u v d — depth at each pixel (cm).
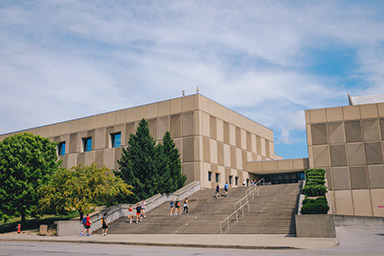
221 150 4591
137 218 2939
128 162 3619
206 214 2922
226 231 2394
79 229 2830
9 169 3375
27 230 3250
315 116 4306
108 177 3058
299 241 1748
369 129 4066
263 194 3369
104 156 4888
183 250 1478
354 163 4038
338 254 1233
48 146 3756
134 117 4766
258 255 1189
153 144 3762
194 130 4269
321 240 1792
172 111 4488
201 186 4106
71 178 2928
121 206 3234
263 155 5659
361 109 4147
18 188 3378
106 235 2602
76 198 2878
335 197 4016
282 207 2727
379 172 3919
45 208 3036
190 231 2520
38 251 1410
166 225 2750
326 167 4125
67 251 1414
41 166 3584
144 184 3538
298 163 4772
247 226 2423
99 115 5097
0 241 2322
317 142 4225
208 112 4472
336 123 4206
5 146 3481
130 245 1894
